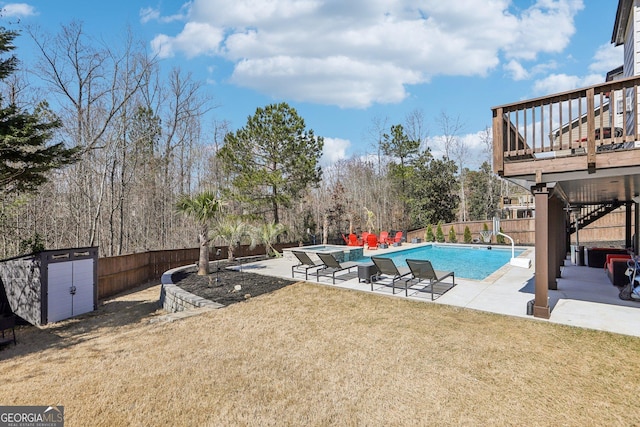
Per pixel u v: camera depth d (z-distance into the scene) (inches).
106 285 454.9
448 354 180.2
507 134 239.3
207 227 438.9
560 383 148.8
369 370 166.6
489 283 340.8
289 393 148.0
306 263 402.0
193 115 925.8
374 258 327.3
